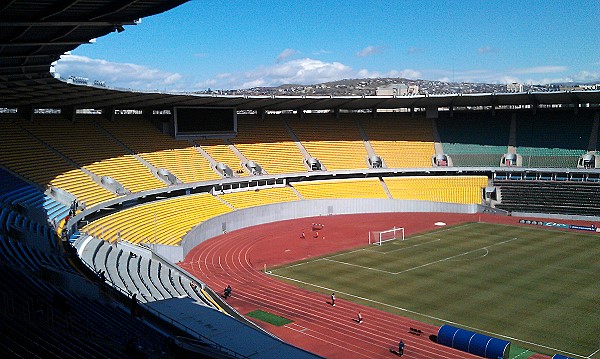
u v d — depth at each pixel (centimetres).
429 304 4297
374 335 3728
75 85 5097
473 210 8588
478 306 4216
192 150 8219
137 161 7356
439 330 3588
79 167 6550
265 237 7019
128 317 3006
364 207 8725
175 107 8156
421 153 9569
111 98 6488
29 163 6047
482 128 9881
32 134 6700
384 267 5434
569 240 6575
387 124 10212
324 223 7931
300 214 8425
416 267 5400
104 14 2727
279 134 9462
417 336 3691
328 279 5062
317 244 6562
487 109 10206
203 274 5303
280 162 8806
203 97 7238
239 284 4966
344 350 3491
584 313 4003
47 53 3769
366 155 9419
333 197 8712
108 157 7088
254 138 9138
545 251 6006
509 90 10981
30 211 4734
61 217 5191
